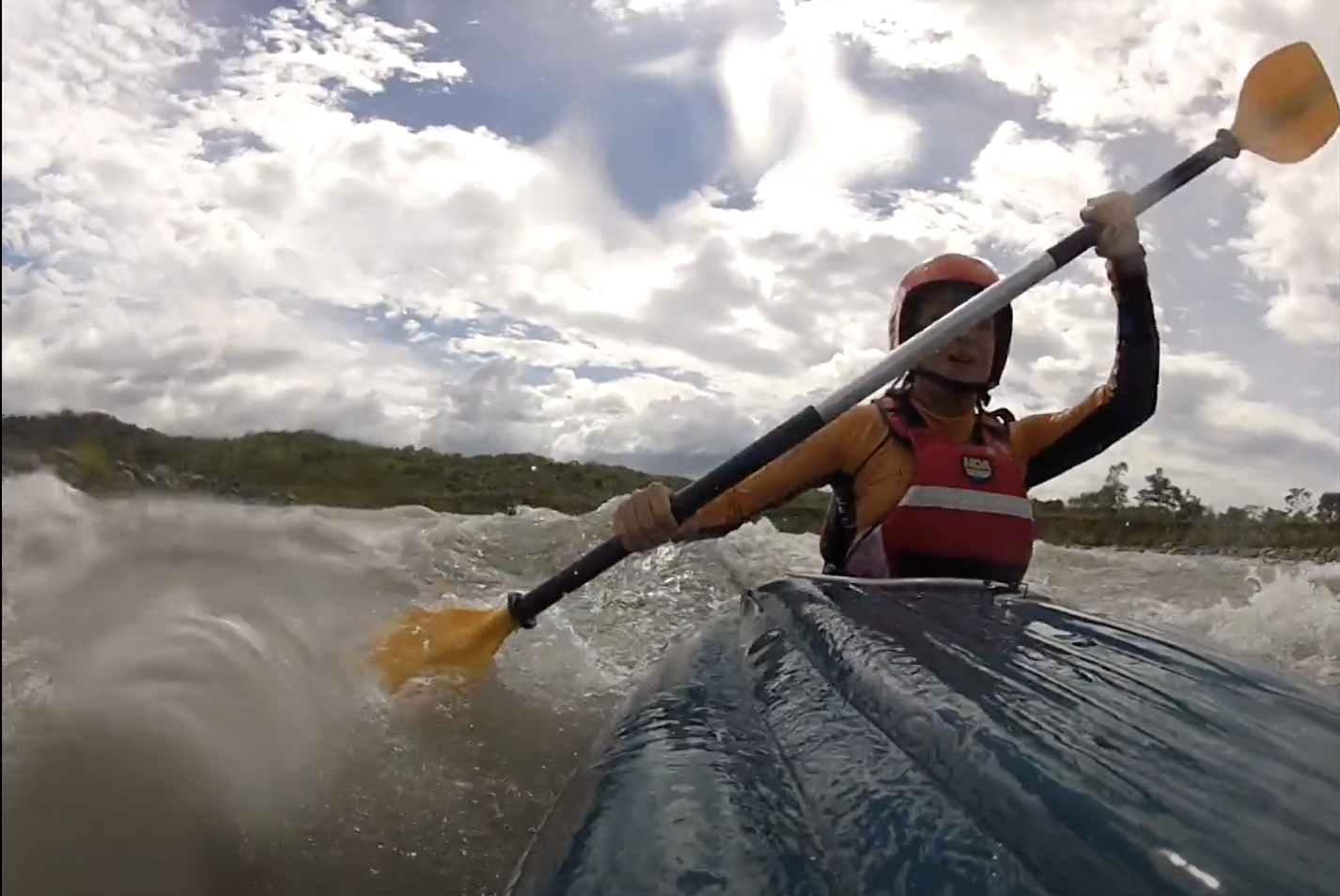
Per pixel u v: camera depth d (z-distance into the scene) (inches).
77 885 42.0
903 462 87.4
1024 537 88.3
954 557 85.3
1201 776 37.6
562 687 89.7
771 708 54.6
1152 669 52.3
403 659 79.8
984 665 52.9
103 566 60.7
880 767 42.3
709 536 88.2
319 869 53.6
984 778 38.6
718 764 45.8
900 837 35.7
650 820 39.5
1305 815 34.4
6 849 40.0
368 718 71.1
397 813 60.6
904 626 62.5
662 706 56.4
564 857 38.2
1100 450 96.6
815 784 42.5
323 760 63.5
